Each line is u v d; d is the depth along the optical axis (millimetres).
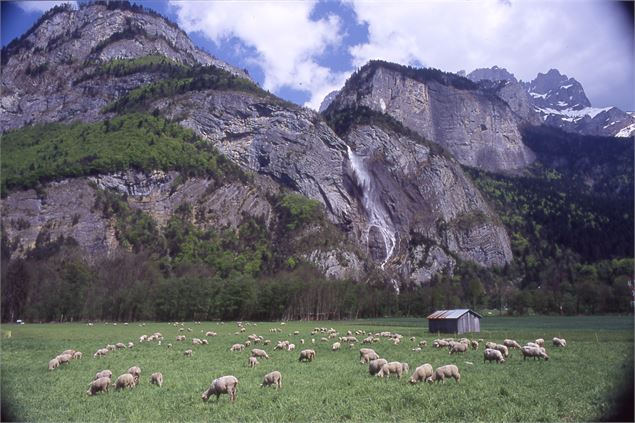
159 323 109812
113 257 160125
